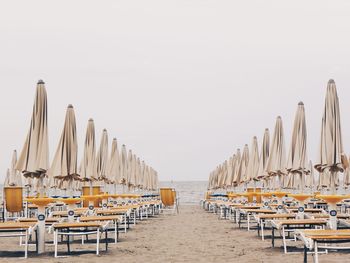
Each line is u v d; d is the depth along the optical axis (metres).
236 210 16.00
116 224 10.77
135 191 25.88
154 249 9.28
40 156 8.88
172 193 21.34
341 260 7.44
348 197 8.20
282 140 13.96
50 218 10.48
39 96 9.09
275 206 14.17
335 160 8.65
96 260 7.77
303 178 11.67
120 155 20.16
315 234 6.49
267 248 9.22
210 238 11.36
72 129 10.72
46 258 8.07
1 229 8.38
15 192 11.68
